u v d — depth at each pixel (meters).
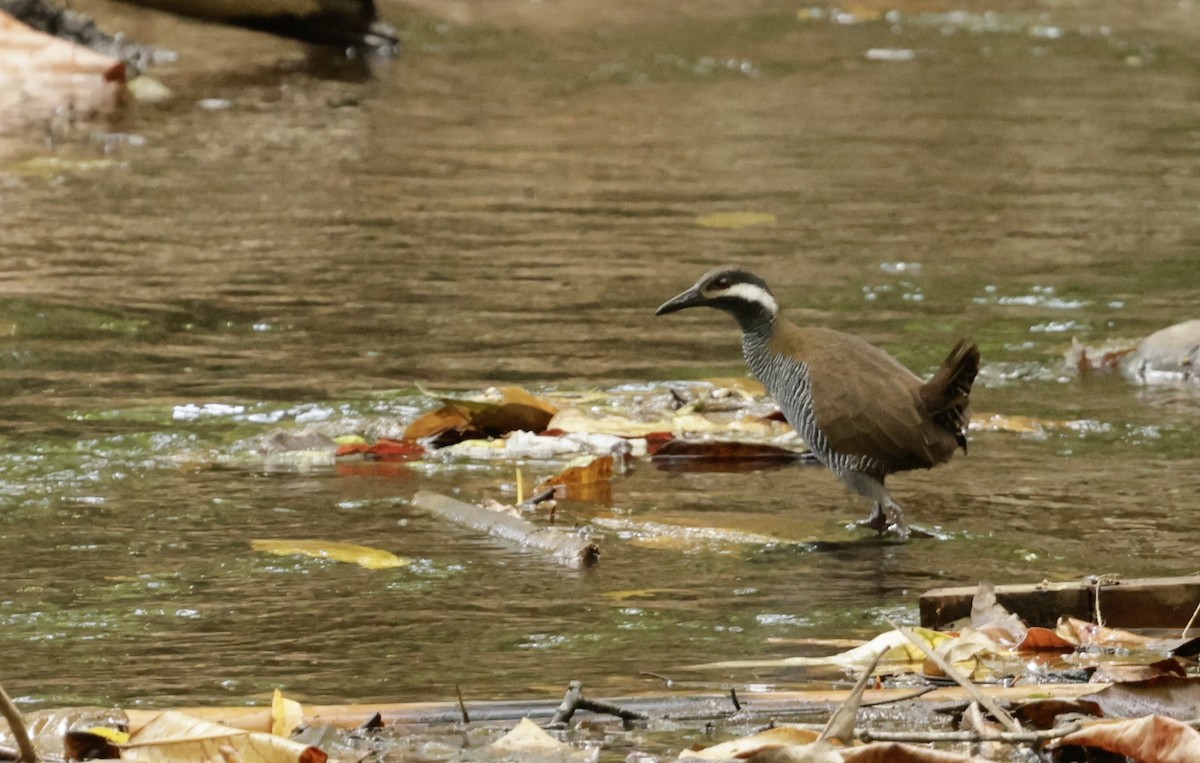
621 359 14.27
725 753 6.57
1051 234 19.22
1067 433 12.55
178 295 15.94
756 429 12.59
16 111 24.64
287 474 11.42
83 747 6.65
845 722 6.64
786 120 26.45
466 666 7.96
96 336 14.57
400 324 15.18
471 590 9.16
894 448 10.48
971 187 21.83
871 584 9.34
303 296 16.05
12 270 16.61
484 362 14.08
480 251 17.98
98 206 19.48
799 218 19.89
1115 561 9.70
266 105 26.19
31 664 7.96
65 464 11.41
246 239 18.22
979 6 40.19
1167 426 12.69
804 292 16.50
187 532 10.11
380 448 11.95
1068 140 25.14
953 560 9.78
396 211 19.77
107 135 23.45
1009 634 8.18
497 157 23.12
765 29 36.44
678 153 23.73
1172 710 7.04
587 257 17.81
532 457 12.01
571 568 9.59
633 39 34.72
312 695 7.56
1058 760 6.75
